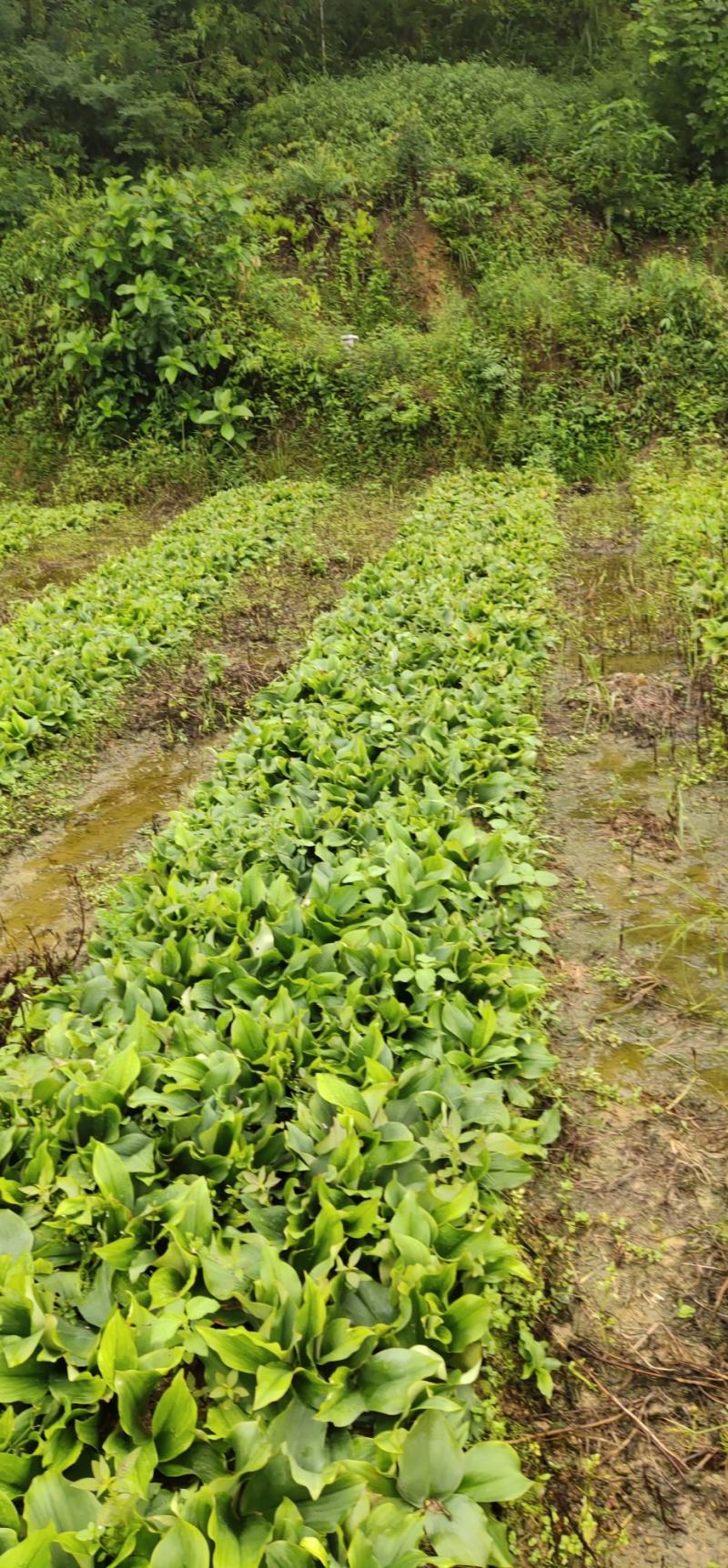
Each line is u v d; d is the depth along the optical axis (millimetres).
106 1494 2547
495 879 4949
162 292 12141
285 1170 3432
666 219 14852
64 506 12109
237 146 16547
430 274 14680
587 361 12750
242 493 11602
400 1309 2914
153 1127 3578
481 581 8453
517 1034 4043
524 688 6977
